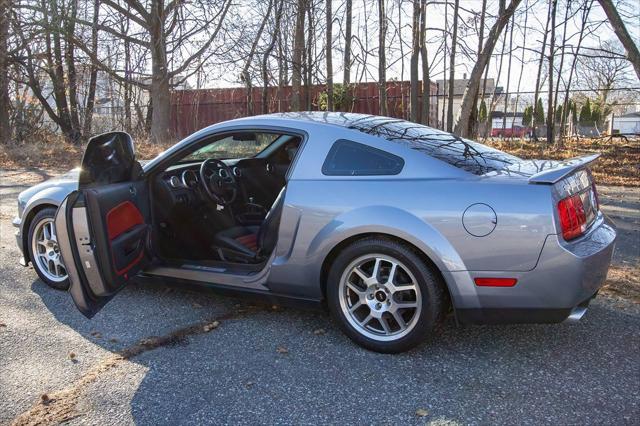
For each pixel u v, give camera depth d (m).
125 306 4.04
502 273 2.97
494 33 14.63
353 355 3.28
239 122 3.81
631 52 12.66
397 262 3.18
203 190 4.33
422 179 3.20
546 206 2.93
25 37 19.05
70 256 3.20
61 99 21.50
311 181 3.43
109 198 3.39
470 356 3.26
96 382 2.94
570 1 15.97
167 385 2.92
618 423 2.56
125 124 22.14
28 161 13.90
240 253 3.96
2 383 2.92
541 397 2.80
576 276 2.92
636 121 40.38
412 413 2.66
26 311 3.91
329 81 16.16
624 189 9.88
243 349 3.35
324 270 3.45
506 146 18.89
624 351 3.32
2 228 6.45
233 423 2.58
